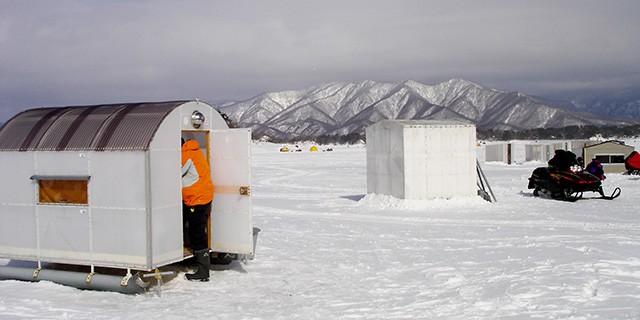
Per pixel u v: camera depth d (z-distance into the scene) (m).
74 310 7.78
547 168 21.77
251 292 8.82
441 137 19.69
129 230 8.73
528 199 21.22
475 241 12.75
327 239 13.38
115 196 8.81
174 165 9.14
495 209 18.42
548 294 8.14
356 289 8.85
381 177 20.61
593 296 8.04
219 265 10.66
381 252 11.71
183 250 9.56
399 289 8.78
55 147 9.31
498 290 8.43
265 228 15.19
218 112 10.29
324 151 86.69
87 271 9.77
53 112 10.32
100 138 9.07
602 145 33.81
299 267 10.46
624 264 9.98
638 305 7.54
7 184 9.73
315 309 7.77
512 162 46.09
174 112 9.16
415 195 19.44
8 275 9.71
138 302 8.32
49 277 9.35
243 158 9.81
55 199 9.38
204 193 9.45
